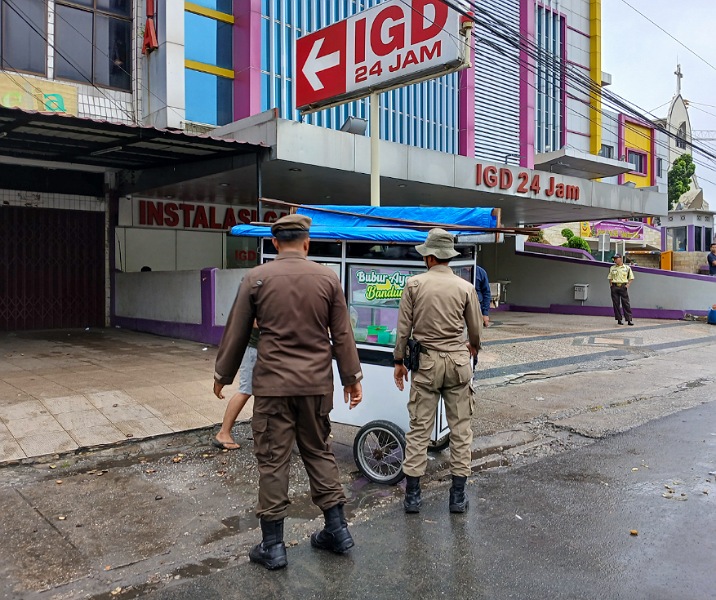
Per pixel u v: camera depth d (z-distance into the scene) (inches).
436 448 219.6
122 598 129.0
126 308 539.8
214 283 438.0
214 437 238.4
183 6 510.9
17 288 517.7
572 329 604.1
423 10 361.1
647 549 150.6
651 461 221.1
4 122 344.2
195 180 494.6
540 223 845.8
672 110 1502.2
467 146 853.8
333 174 474.9
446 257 175.8
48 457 209.3
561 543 154.0
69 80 492.4
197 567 142.3
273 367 139.6
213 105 604.4
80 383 305.0
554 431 264.1
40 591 131.1
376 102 398.0
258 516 142.6
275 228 147.6
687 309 709.9
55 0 483.8
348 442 239.1
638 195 711.1
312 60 430.0
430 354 172.4
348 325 148.9
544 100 1016.2
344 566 142.4
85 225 550.9
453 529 162.9
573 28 1060.5
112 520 167.0
